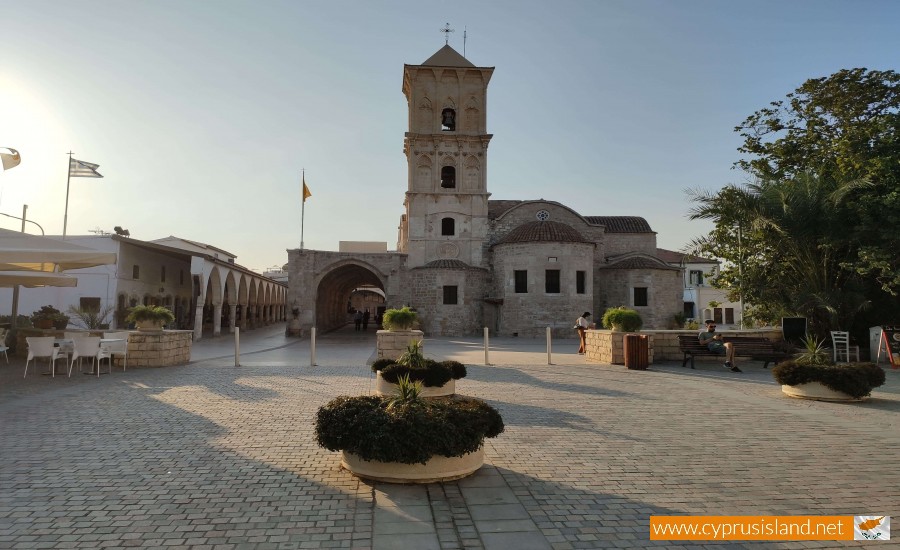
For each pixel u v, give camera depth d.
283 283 66.88
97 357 13.98
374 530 4.80
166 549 4.40
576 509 5.34
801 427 8.93
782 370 11.84
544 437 8.15
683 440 8.02
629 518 5.14
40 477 6.10
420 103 40.91
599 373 15.46
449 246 39.66
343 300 54.16
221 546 4.46
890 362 18.66
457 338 34.34
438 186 40.03
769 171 25.03
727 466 6.77
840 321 20.81
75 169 30.42
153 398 10.97
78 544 4.46
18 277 17.09
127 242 29.02
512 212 40.91
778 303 21.62
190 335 18.05
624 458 7.08
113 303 27.78
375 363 10.95
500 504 5.44
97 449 7.24
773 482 6.20
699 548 4.55
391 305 36.00
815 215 19.84
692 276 55.53
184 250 30.22
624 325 17.75
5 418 9.08
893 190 19.02
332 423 6.17
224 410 9.83
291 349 24.34
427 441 5.84
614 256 42.62
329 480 6.10
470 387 12.87
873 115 23.25
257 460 6.82
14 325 19.30
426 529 4.84
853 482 6.21
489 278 38.78
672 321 38.06
